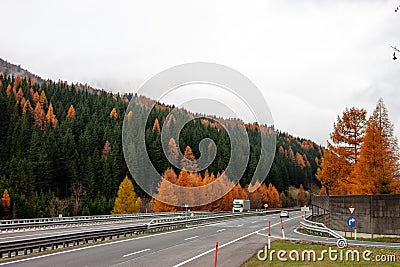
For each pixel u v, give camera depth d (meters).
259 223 41.69
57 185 75.62
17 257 14.98
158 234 27.14
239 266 13.72
